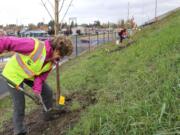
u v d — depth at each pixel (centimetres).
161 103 159
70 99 239
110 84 239
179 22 413
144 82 202
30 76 187
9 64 190
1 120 265
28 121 226
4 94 399
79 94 249
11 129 231
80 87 279
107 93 217
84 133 170
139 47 336
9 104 343
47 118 211
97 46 884
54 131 195
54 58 186
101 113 176
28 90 293
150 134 145
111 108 179
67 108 217
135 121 156
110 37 1248
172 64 209
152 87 186
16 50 180
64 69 527
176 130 138
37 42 183
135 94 188
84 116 189
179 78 176
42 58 184
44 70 188
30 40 183
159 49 268
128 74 245
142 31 644
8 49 179
